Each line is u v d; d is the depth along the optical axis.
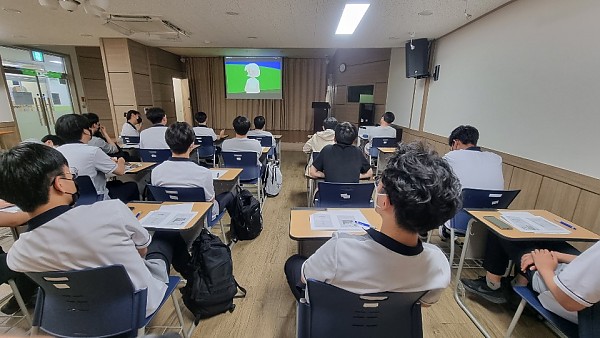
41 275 0.93
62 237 0.90
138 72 5.67
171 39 5.31
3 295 1.91
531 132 2.59
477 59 3.43
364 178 2.46
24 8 3.36
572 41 2.18
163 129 3.53
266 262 2.38
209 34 4.77
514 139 2.81
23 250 0.91
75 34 4.87
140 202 1.80
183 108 8.87
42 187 0.87
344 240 0.82
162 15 3.63
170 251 1.58
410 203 0.67
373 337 0.93
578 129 2.13
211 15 3.62
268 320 1.77
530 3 2.60
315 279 0.87
